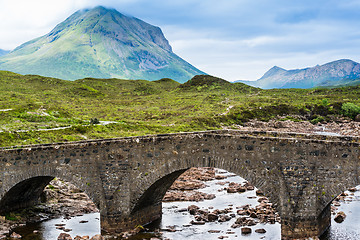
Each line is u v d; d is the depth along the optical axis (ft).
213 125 360.07
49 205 139.95
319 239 91.20
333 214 119.24
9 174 114.42
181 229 112.88
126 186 108.47
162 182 112.78
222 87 637.71
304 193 88.28
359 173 82.43
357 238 95.30
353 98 495.00
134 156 108.17
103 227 109.81
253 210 127.13
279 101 483.10
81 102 502.38
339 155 84.79
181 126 334.44
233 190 167.73
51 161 111.96
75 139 239.91
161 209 128.26
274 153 91.76
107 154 109.09
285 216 90.02
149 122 358.43
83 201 148.77
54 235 109.70
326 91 582.35
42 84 620.90
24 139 219.61
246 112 412.16
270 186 92.12
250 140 94.84
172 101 531.50
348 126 367.25
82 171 110.42
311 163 87.76
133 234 108.17
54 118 309.01
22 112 307.58
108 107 471.21
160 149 105.91
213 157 100.12
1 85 563.48
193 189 175.52
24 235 109.91
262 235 104.06
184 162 103.40
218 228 112.98
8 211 124.57
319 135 98.22
